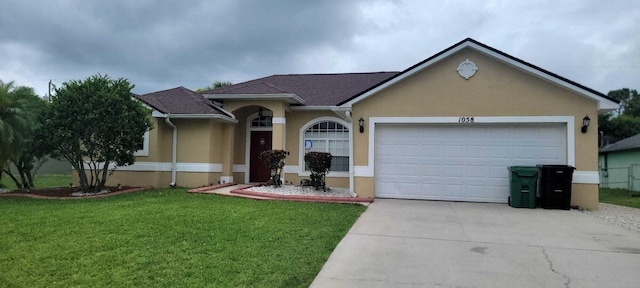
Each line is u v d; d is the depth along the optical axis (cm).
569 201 1039
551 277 504
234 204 1023
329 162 1282
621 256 602
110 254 557
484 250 627
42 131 1207
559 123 1106
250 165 1590
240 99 1440
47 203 1067
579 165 1077
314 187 1277
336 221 812
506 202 1140
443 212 972
